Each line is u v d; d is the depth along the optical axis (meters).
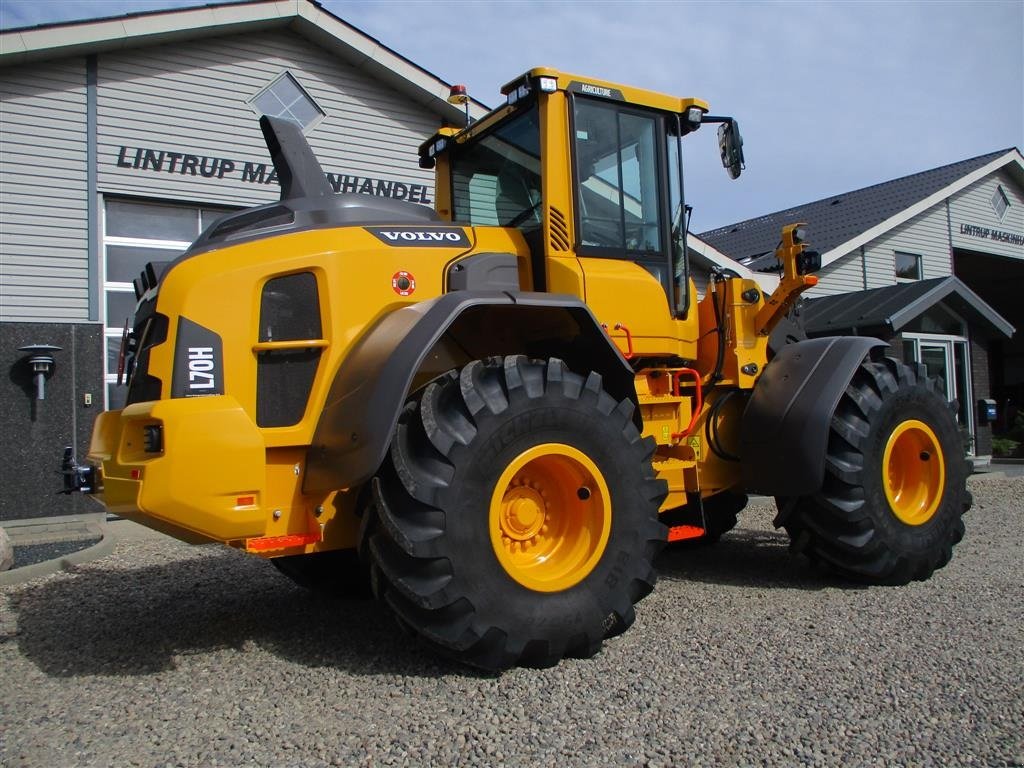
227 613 4.31
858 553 4.39
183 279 3.19
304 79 9.63
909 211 16.09
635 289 4.12
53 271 8.34
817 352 4.62
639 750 2.46
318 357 3.35
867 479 4.40
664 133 4.45
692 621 3.83
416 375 3.60
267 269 3.28
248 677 3.23
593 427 3.35
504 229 4.06
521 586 3.12
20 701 3.04
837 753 2.44
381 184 10.11
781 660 3.25
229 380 3.17
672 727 2.62
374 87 10.05
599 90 4.13
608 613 3.29
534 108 4.13
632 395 3.81
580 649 3.26
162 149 8.85
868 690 2.92
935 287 11.05
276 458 3.23
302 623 4.06
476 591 3.01
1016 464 14.64
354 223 3.62
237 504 3.00
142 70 8.77
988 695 2.87
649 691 2.93
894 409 4.56
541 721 2.68
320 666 3.34
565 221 3.94
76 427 7.74
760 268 12.02
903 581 4.53
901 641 3.49
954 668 3.14
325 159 9.77
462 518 3.02
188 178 8.98
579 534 3.37
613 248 4.14
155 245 8.92
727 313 4.80
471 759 2.42
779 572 5.00
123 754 2.53
